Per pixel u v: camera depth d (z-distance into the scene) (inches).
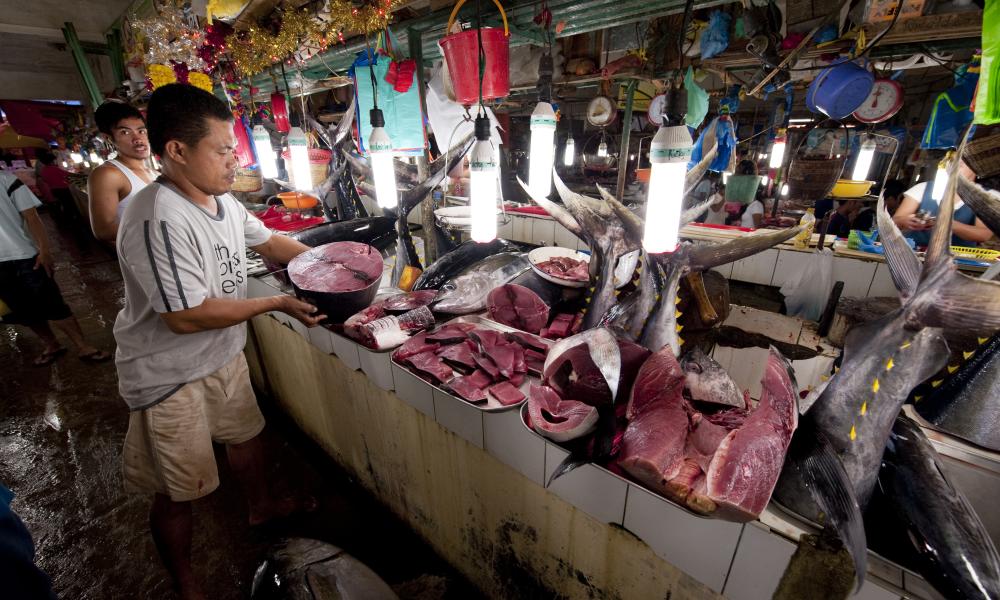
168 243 62.4
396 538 95.7
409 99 97.3
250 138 152.8
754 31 97.6
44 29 264.5
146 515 101.8
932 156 161.5
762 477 39.2
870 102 105.3
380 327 76.0
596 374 55.4
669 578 49.6
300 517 101.1
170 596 84.0
